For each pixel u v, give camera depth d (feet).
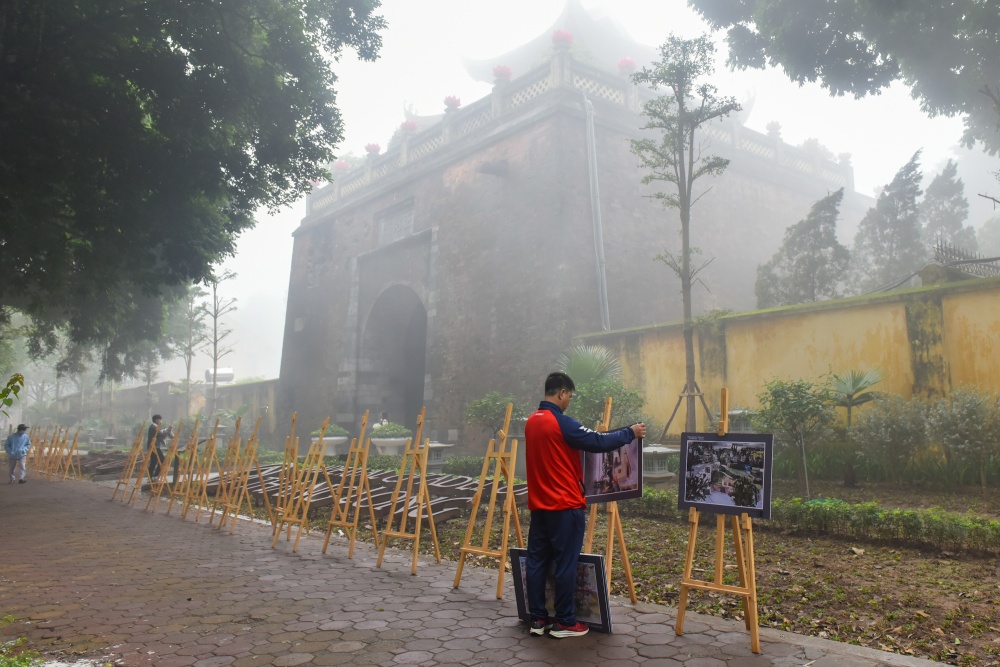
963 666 11.61
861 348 39.60
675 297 67.82
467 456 62.28
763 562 20.16
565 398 14.70
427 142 80.94
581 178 63.21
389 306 86.17
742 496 12.54
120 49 41.14
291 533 28.66
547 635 13.30
